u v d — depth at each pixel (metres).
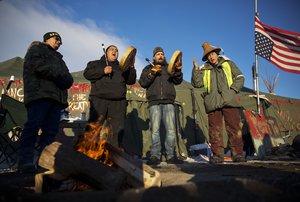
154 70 5.00
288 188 1.53
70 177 2.00
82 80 8.44
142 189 1.46
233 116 5.04
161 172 3.17
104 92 4.48
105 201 1.30
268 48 8.41
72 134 6.08
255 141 6.58
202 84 5.45
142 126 7.73
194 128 8.33
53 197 1.44
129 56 4.56
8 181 2.39
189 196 1.32
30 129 3.53
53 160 2.03
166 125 5.16
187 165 4.32
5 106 4.64
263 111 9.39
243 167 3.55
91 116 4.48
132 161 2.19
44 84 3.69
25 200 1.36
